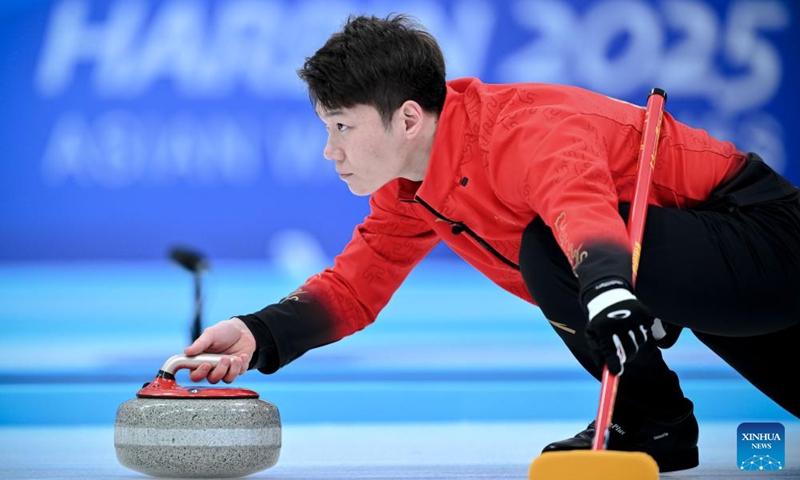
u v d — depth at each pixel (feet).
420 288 69.97
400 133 24.66
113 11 71.36
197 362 25.67
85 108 71.46
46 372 60.80
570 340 25.43
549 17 71.61
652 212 24.04
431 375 63.00
